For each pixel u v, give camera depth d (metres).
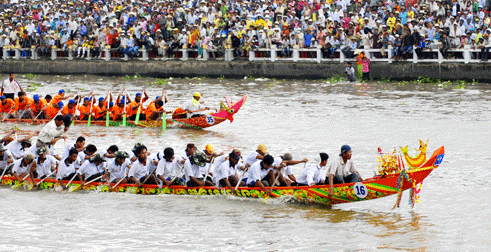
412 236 18.38
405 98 46.12
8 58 73.75
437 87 51.50
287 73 60.34
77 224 20.00
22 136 35.19
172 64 65.12
